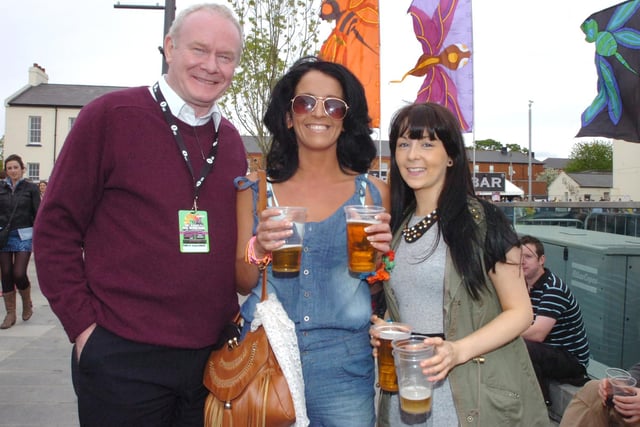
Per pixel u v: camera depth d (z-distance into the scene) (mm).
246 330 2277
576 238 4887
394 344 1969
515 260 2072
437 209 2199
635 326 4191
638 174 32281
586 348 3895
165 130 2309
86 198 2242
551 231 5523
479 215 2127
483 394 2062
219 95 2422
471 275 2062
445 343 1921
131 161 2234
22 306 7500
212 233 2338
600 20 5363
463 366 2090
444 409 2119
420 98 7867
